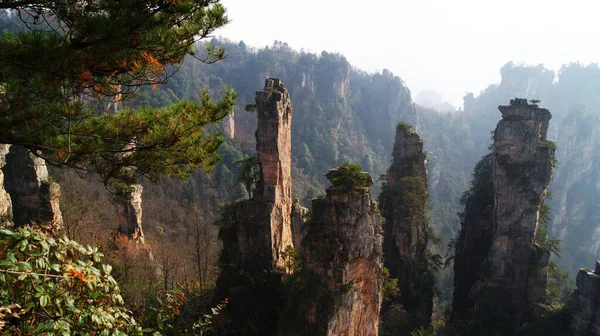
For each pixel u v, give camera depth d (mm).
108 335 9062
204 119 12867
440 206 123188
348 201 29547
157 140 12398
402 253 52438
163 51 11766
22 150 41844
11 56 10578
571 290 60625
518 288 48125
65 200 56375
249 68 147375
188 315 30328
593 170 134750
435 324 58656
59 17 11188
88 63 11453
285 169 41875
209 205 82688
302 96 135750
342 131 140000
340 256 29625
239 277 39438
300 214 49031
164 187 84250
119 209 53406
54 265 8820
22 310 8305
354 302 30141
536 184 47156
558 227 126125
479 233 56062
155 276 48938
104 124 12305
